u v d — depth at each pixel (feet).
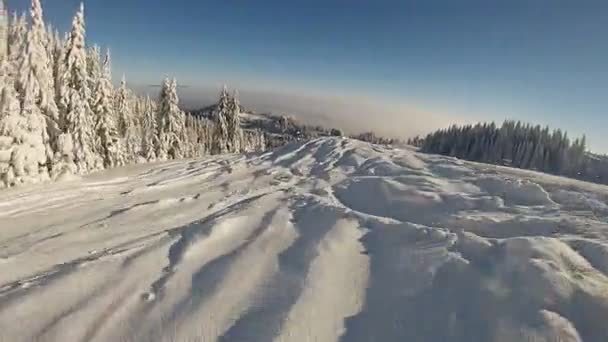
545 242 24.23
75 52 84.02
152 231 36.40
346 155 77.66
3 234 37.40
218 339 19.02
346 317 20.42
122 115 143.84
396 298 21.65
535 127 234.17
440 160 65.98
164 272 26.35
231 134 168.66
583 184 45.01
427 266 24.07
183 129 173.47
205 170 75.10
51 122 75.82
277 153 92.68
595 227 27.89
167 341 19.11
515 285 20.34
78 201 51.65
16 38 82.12
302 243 29.81
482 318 18.71
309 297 21.84
